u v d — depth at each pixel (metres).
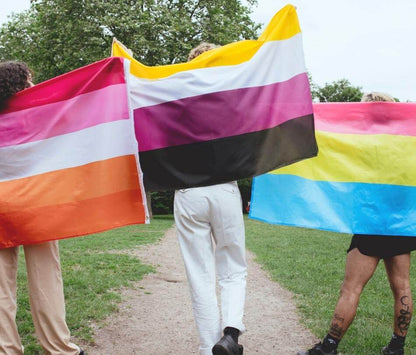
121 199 3.13
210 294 2.96
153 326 4.42
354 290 3.38
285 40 3.27
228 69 3.21
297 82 3.23
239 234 3.02
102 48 21.20
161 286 6.33
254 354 3.71
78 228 3.11
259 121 3.14
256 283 6.62
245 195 28.77
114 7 20.12
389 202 3.48
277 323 4.57
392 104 3.70
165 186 3.11
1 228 3.06
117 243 10.97
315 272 7.40
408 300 3.47
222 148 3.09
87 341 3.87
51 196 3.13
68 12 21.25
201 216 2.98
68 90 3.24
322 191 3.50
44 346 3.10
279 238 13.24
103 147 3.16
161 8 20.80
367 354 3.58
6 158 3.18
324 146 3.60
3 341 2.97
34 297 3.07
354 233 3.40
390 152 3.56
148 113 3.20
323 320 4.53
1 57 25.98
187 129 3.12
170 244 11.43
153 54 20.67
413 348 3.71
